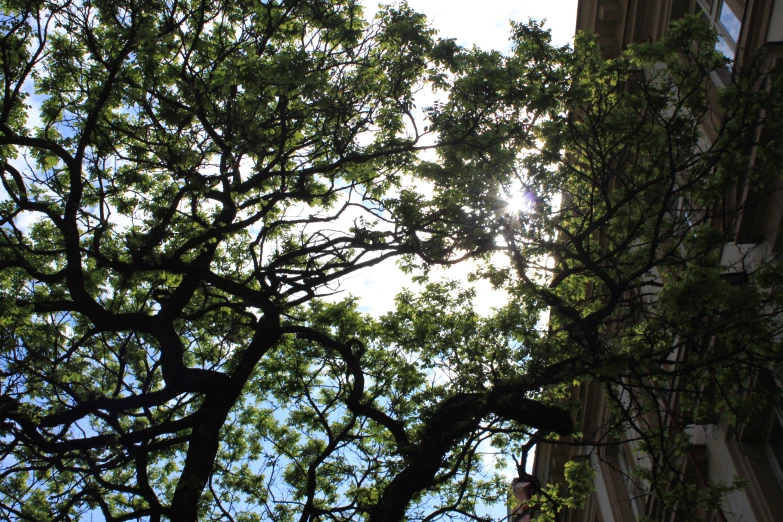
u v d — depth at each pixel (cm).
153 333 1101
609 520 1992
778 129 1047
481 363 1253
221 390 1082
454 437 1010
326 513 1135
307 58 1062
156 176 1345
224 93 1173
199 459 1024
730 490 1145
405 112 1177
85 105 1165
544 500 1316
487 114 1181
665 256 1051
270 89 1091
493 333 1308
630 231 1174
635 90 1697
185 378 1065
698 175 1077
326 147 1282
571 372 1045
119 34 1120
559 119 1217
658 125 1207
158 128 1155
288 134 1249
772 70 1111
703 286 881
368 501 1293
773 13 1202
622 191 1271
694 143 1134
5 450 941
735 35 1410
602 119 1212
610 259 1173
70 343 1305
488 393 1082
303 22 1269
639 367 1040
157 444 1032
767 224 1189
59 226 1068
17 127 1260
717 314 955
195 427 1077
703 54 1152
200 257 1200
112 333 1456
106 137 1114
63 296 1355
